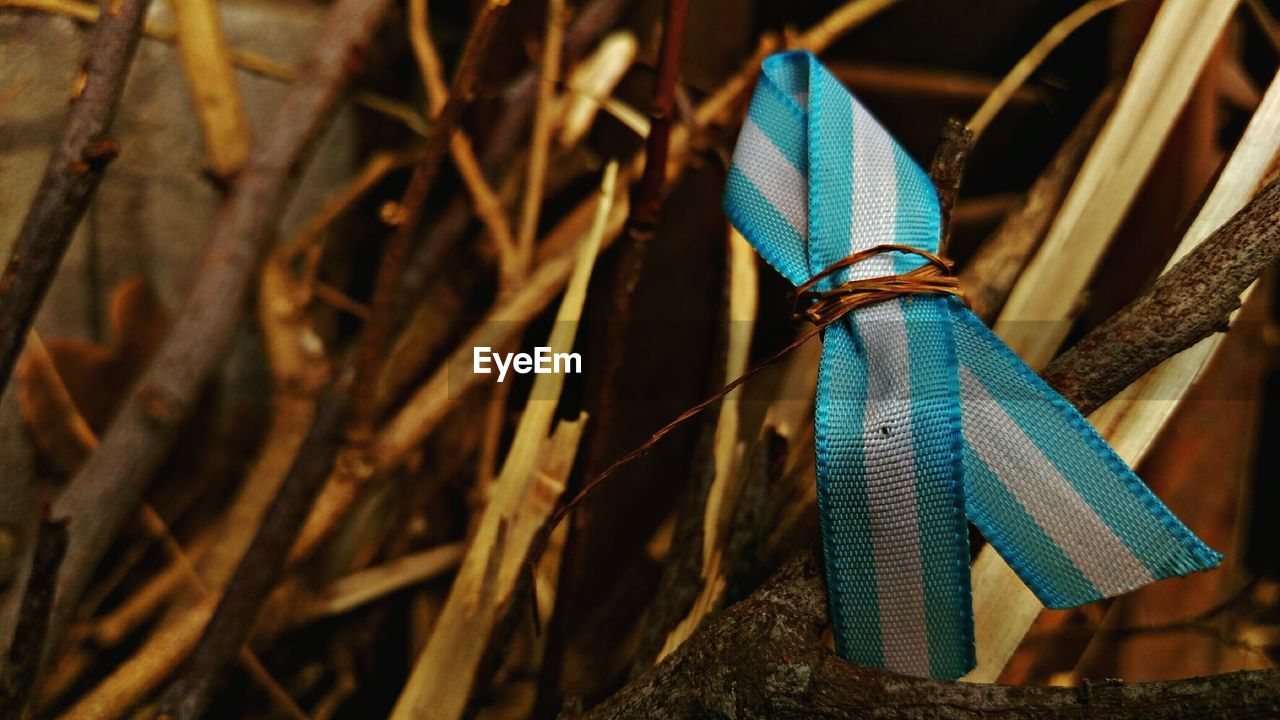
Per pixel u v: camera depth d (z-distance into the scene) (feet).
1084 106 1.24
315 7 1.36
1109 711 0.68
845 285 0.74
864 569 0.72
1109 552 0.71
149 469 0.99
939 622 0.71
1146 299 0.74
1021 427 0.72
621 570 1.38
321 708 1.18
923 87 1.41
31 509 1.10
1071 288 0.93
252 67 1.27
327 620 1.23
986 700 0.69
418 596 1.23
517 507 0.92
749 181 0.78
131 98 1.22
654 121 0.83
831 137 0.76
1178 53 0.93
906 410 0.72
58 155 0.84
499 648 0.89
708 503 0.92
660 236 1.39
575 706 0.75
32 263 0.84
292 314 1.23
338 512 1.05
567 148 1.32
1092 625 1.00
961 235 1.42
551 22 1.18
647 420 1.41
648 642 0.89
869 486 0.72
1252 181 0.83
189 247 1.28
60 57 1.10
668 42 0.83
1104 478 0.71
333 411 0.97
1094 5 1.04
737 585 0.89
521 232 1.19
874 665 0.72
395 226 0.91
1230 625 1.05
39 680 0.93
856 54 1.51
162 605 1.18
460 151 1.17
